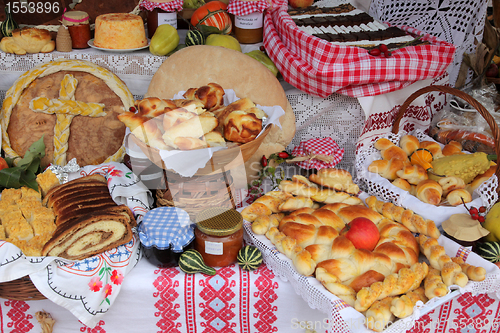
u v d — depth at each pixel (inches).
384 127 62.2
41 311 41.9
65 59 55.5
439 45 56.8
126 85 59.6
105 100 55.2
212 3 63.4
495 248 42.4
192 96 44.0
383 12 73.5
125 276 41.3
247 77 53.6
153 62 59.4
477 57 68.9
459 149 58.1
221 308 42.3
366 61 52.8
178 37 59.8
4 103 52.7
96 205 43.6
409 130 66.9
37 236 38.9
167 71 54.1
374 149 58.7
